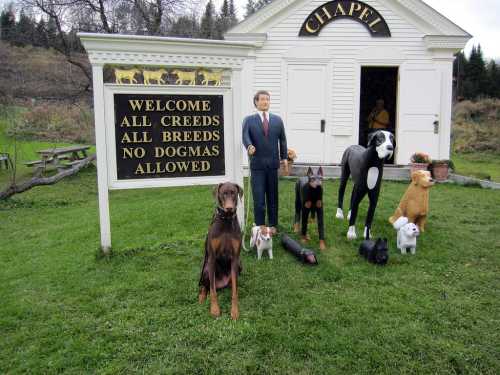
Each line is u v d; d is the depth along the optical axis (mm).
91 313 4020
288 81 11711
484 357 3338
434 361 3291
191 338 3551
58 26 17500
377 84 14500
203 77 5855
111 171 5305
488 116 30594
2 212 9414
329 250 5539
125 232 6574
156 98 5367
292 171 11156
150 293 4367
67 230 7230
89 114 21344
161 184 5480
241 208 5766
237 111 5688
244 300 4191
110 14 18062
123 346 3479
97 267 5098
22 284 4805
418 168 10656
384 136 5348
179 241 5875
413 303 4145
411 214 6145
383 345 3465
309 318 3836
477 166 19219
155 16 18578
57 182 12430
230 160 5723
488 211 7586
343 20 11492
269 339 3533
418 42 11445
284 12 11477
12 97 17750
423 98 11586
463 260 5270
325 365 3234
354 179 5844
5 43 19203
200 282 4203
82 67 18078
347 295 4309
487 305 4137
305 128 11836
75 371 3205
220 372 3162
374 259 5086
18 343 3574
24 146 19172
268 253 5352
